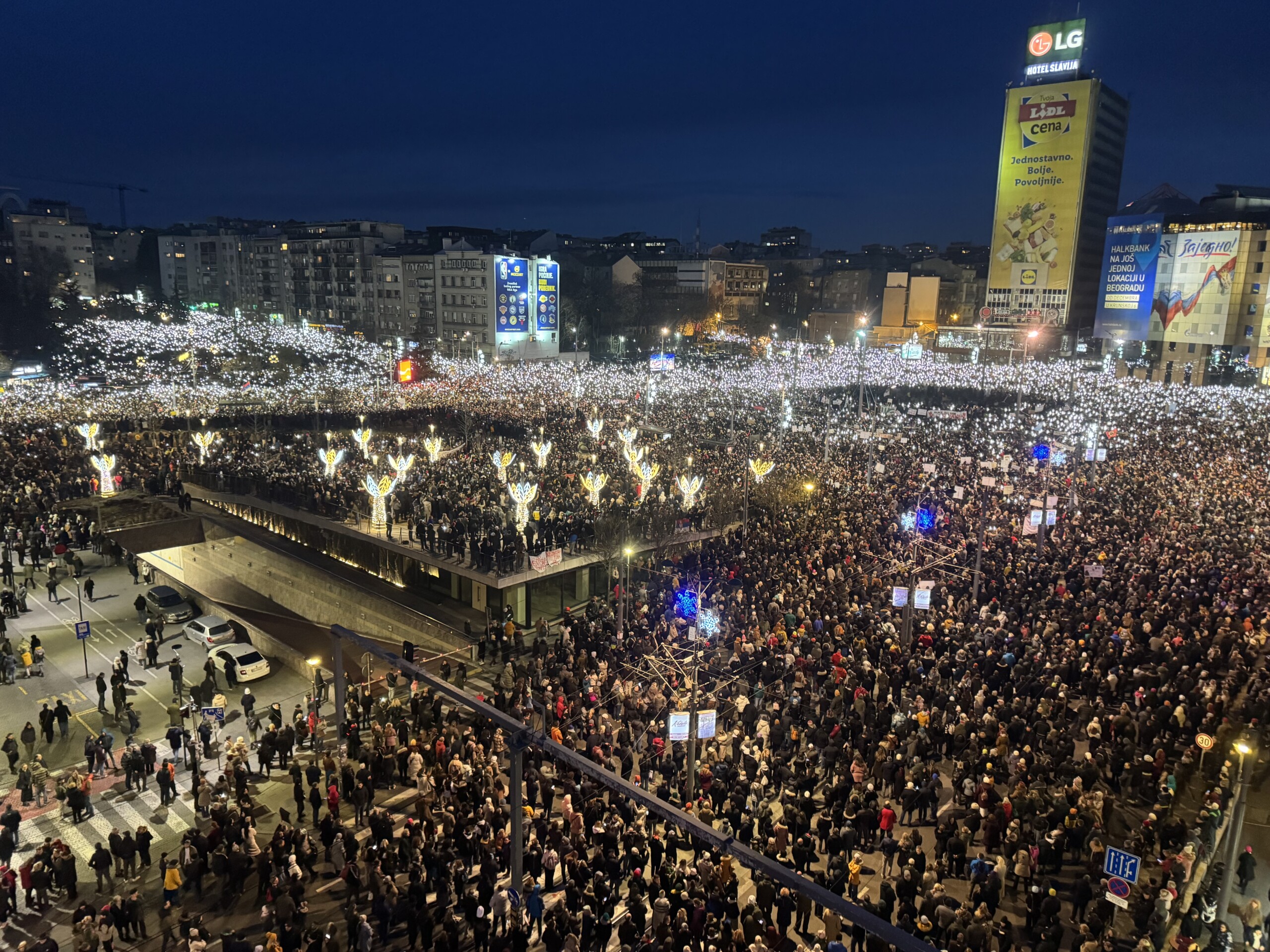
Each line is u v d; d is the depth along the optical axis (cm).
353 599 3856
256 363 10112
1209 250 10225
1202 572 3080
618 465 5078
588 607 3381
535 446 4847
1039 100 13000
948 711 2288
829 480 4719
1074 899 1631
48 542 3991
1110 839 1794
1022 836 1777
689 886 1614
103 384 8400
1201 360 10419
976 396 9194
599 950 1611
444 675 2866
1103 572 3117
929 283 14462
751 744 2136
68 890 1827
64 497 4431
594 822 1903
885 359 9938
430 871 1792
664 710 2366
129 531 4300
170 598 3494
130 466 4894
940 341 13600
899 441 5969
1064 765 1989
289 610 4219
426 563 3584
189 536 4572
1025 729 2202
